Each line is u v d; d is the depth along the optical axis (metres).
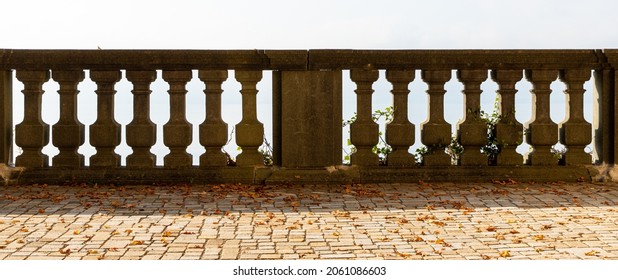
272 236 7.08
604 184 10.60
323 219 7.96
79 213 8.27
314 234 7.17
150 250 6.50
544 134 10.93
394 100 10.89
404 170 10.84
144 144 10.75
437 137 10.91
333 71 10.78
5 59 10.54
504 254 6.30
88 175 10.68
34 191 9.95
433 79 10.84
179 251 6.47
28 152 10.76
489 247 6.62
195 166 10.84
